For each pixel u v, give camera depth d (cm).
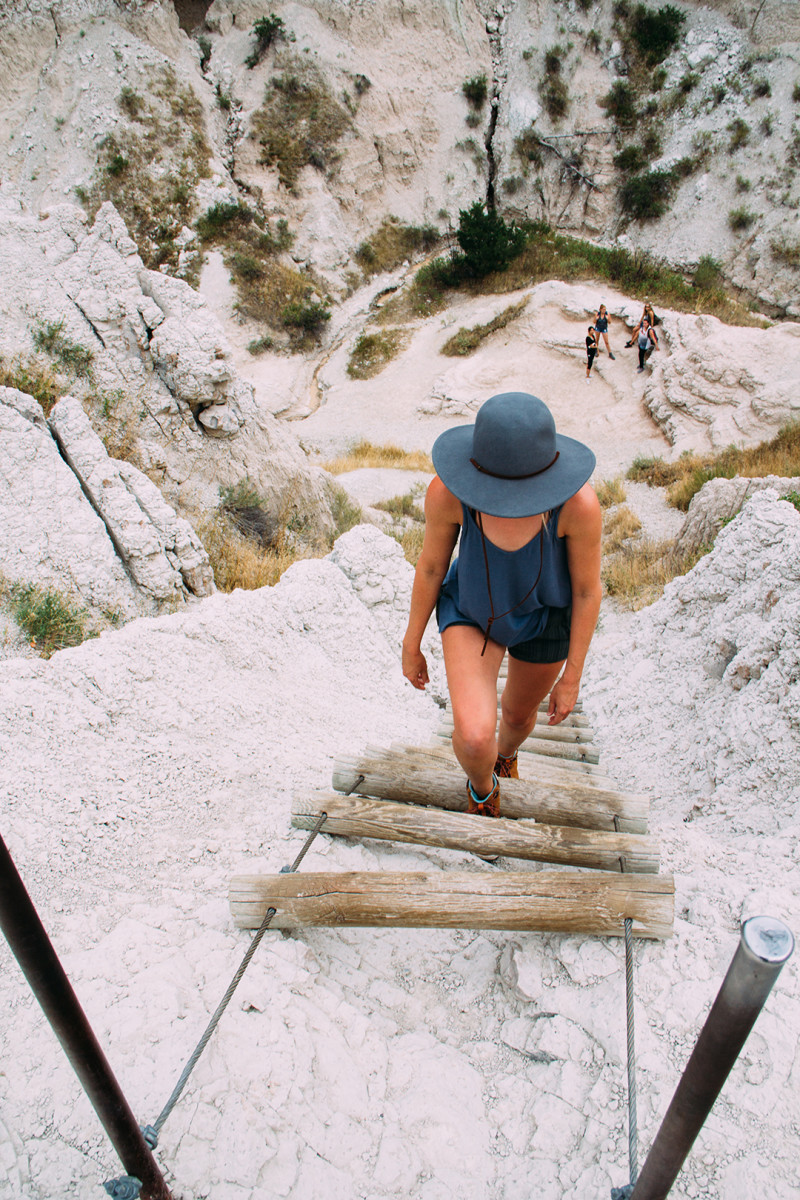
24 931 110
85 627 557
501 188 2664
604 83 2598
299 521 992
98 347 852
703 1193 159
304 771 320
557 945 216
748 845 265
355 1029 201
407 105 2619
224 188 2459
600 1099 182
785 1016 187
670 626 542
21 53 2423
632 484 1385
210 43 2608
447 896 217
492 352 2206
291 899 219
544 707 499
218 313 2312
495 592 211
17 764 272
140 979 203
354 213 2584
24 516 586
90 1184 161
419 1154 176
